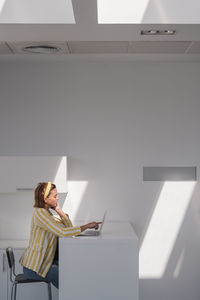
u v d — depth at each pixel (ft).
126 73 22.17
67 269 17.10
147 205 22.24
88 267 17.12
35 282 18.78
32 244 17.67
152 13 14.38
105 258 17.13
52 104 22.13
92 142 22.16
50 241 17.67
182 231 22.27
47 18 14.40
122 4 14.39
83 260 17.11
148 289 22.26
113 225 21.07
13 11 14.39
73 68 22.09
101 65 22.12
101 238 17.15
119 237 17.33
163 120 22.22
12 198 22.24
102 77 22.13
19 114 22.16
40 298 20.24
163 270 22.25
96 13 13.50
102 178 22.17
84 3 12.62
